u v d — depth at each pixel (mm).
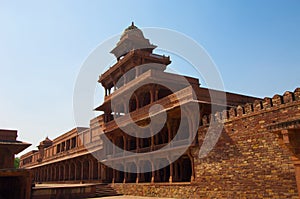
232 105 27281
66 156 51031
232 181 19797
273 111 17891
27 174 20656
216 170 21172
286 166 16656
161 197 25828
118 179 35062
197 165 22922
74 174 50219
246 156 19141
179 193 24047
